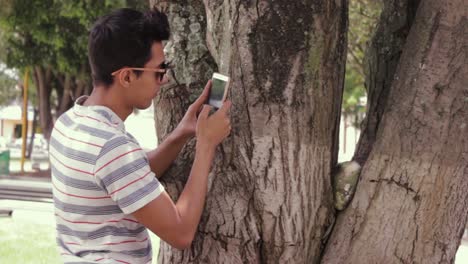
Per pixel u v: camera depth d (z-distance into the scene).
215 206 2.35
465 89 2.22
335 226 2.41
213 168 2.35
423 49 2.28
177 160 2.40
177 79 2.56
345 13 2.38
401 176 2.26
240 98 2.31
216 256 2.36
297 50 2.25
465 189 2.29
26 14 14.97
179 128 2.29
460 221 2.34
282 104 2.27
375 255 2.29
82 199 1.89
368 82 2.73
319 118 2.33
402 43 2.62
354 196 2.37
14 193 13.00
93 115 1.92
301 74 2.27
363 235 2.31
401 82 2.33
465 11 2.22
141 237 2.00
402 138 2.27
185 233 1.94
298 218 2.34
